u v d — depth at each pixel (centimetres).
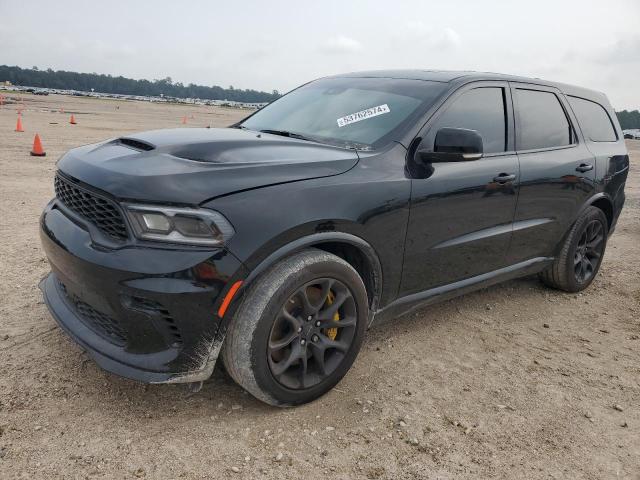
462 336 391
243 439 256
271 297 255
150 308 243
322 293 279
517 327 416
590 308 470
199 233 239
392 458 251
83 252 252
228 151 278
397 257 318
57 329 347
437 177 328
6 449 236
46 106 4209
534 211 413
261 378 262
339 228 279
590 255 510
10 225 589
